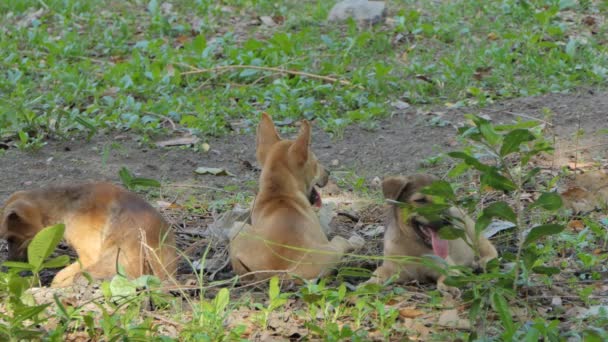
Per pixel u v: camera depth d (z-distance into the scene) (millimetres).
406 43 19906
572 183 12836
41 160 14055
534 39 18594
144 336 7879
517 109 15969
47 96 16016
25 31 19922
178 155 14414
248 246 9961
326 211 11828
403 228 9789
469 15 21656
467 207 8633
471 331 8008
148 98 16734
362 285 9281
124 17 21578
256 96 16719
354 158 14328
